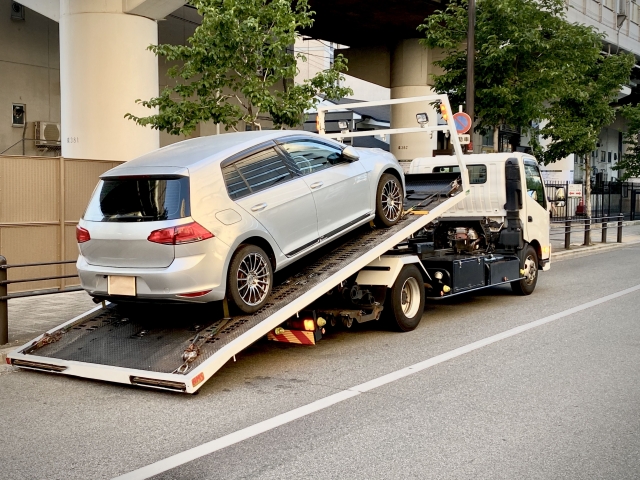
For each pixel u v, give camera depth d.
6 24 17.92
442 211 9.42
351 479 4.34
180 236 6.34
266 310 6.92
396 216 9.06
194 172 6.55
